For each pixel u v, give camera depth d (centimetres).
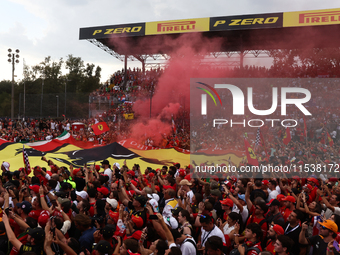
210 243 443
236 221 564
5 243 539
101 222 568
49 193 675
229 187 898
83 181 930
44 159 1130
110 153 1620
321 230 529
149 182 1073
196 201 681
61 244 478
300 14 3094
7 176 948
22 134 2900
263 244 575
